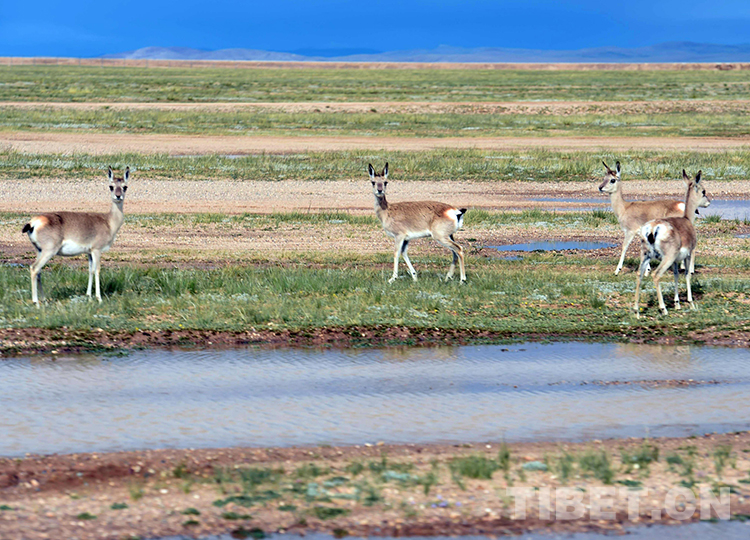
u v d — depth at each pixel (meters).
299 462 23.17
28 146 118.31
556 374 32.94
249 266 54.00
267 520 19.48
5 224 70.44
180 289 45.88
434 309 42.50
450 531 19.09
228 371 33.00
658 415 28.09
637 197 89.94
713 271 54.28
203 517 19.62
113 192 42.59
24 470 22.36
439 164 105.00
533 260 57.50
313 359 34.94
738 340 38.06
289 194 89.50
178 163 104.38
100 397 29.42
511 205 84.62
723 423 27.34
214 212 78.69
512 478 22.11
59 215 40.94
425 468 22.73
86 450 24.25
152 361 34.25
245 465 22.91
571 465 22.62
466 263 56.41
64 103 179.75
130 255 58.78
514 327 39.72
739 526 19.61
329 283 46.78
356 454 23.89
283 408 28.45
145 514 19.73
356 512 19.92
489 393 30.45
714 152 119.44
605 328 39.75
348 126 150.75
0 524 19.08
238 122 152.25
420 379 32.19
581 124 156.62
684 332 39.28
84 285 46.44
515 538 18.84
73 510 19.94
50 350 35.22
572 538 18.88
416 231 48.12
